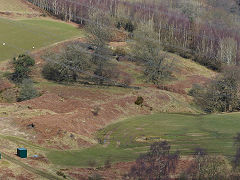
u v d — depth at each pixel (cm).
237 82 11594
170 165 6594
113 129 8875
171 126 9100
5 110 9188
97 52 13700
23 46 14812
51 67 12812
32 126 8038
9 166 6144
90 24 14550
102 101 10612
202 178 6253
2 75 12650
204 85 12669
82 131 8300
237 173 6397
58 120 8419
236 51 14888
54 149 7312
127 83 12738
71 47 12925
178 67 14362
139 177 6184
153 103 11069
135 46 14950
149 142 7875
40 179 5878
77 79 12850
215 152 7144
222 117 9838
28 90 10894
